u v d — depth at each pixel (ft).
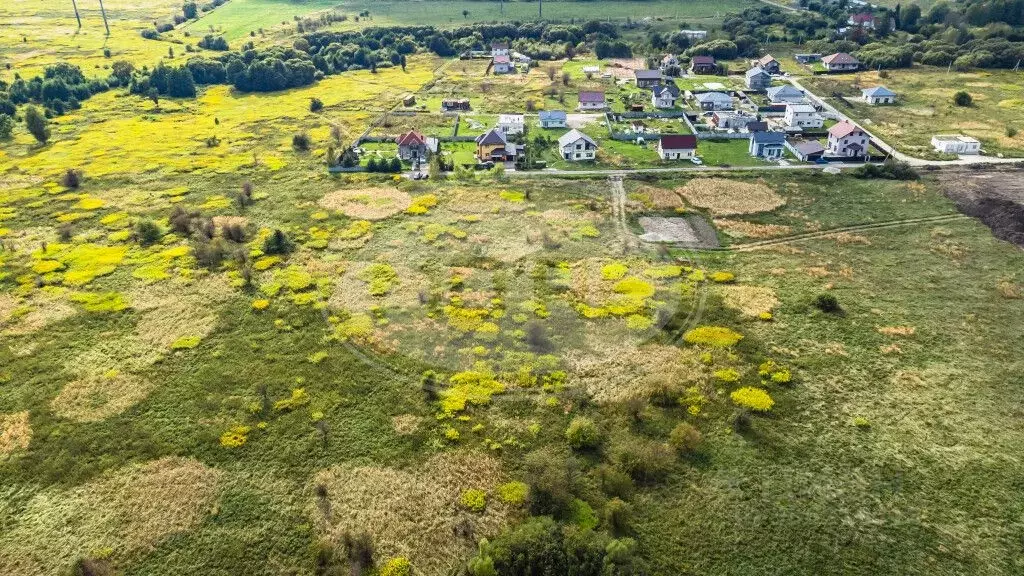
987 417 174.70
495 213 296.71
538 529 136.87
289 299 231.91
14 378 193.98
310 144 389.19
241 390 188.65
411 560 140.26
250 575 137.39
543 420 177.27
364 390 188.55
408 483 158.30
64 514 151.02
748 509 149.69
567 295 233.35
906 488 154.40
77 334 213.66
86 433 173.58
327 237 274.98
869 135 366.63
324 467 163.02
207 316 222.28
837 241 268.62
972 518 146.82
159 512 151.23
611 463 162.20
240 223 287.48
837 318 217.15
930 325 213.05
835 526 145.59
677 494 153.79
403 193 318.65
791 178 330.95
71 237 276.00
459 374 194.18
